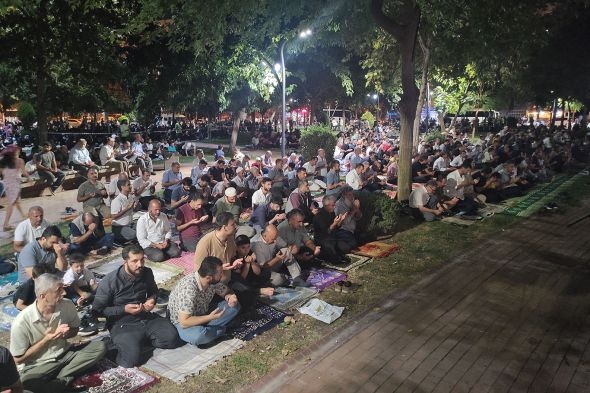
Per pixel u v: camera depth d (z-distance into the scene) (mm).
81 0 12781
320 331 6059
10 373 3869
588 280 7852
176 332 5492
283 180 13516
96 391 4684
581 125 31766
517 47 14125
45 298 4629
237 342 5711
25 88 23828
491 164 17250
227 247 6500
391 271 8148
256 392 4820
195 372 5086
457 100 31672
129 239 9086
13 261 8070
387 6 13352
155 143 25594
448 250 9250
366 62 23516
